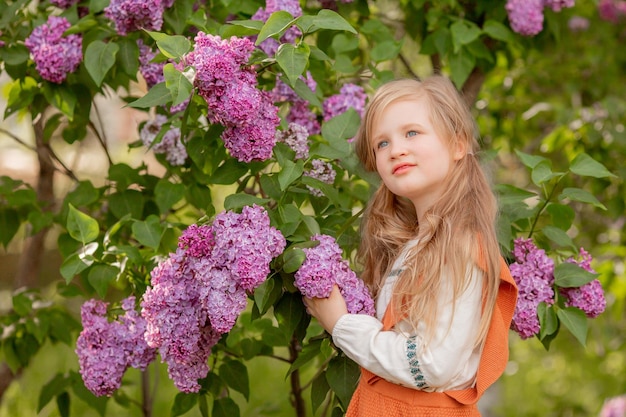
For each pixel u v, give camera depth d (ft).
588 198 7.91
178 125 8.48
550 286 7.64
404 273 6.67
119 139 19.90
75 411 16.93
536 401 18.19
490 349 6.45
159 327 6.32
